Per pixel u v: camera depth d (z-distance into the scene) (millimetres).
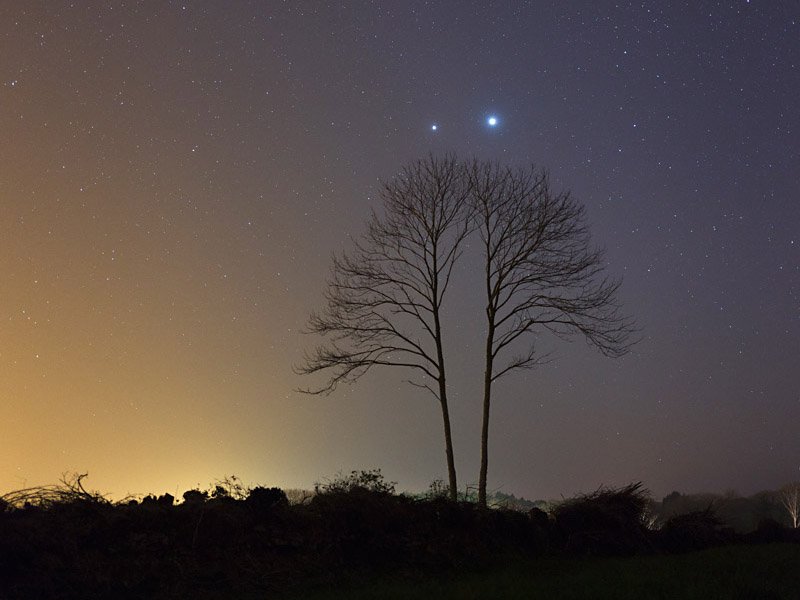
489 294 21984
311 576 12531
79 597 10312
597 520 16812
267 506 13578
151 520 12211
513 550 15438
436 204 22562
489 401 20812
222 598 11203
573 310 21672
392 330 21734
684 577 12672
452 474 20234
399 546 13969
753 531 19312
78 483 12586
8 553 10297
